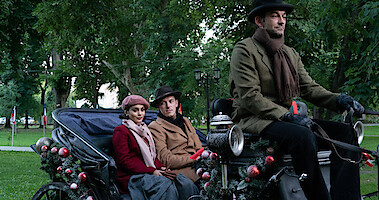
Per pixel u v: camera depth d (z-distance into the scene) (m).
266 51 2.36
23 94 40.62
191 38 20.72
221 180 2.22
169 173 2.86
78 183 2.87
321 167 2.46
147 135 3.17
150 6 19.89
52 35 16.19
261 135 2.21
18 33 15.50
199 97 19.78
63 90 25.11
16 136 34.28
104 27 16.42
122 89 26.89
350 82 5.62
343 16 5.70
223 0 10.66
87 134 3.10
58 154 2.98
